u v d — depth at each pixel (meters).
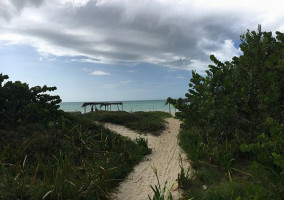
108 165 8.72
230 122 7.71
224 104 7.25
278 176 4.14
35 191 5.94
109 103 31.97
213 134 8.28
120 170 8.80
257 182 4.06
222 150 8.16
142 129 16.78
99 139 11.80
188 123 8.27
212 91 7.44
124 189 7.85
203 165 8.58
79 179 7.12
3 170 6.70
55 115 12.09
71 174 7.36
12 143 8.70
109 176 8.05
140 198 7.23
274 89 5.51
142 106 118.56
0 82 11.26
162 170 9.47
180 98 8.02
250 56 6.65
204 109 7.69
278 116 5.72
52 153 8.63
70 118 12.85
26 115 10.93
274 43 7.14
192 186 7.20
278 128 4.23
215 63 7.73
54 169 7.23
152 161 10.73
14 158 7.89
